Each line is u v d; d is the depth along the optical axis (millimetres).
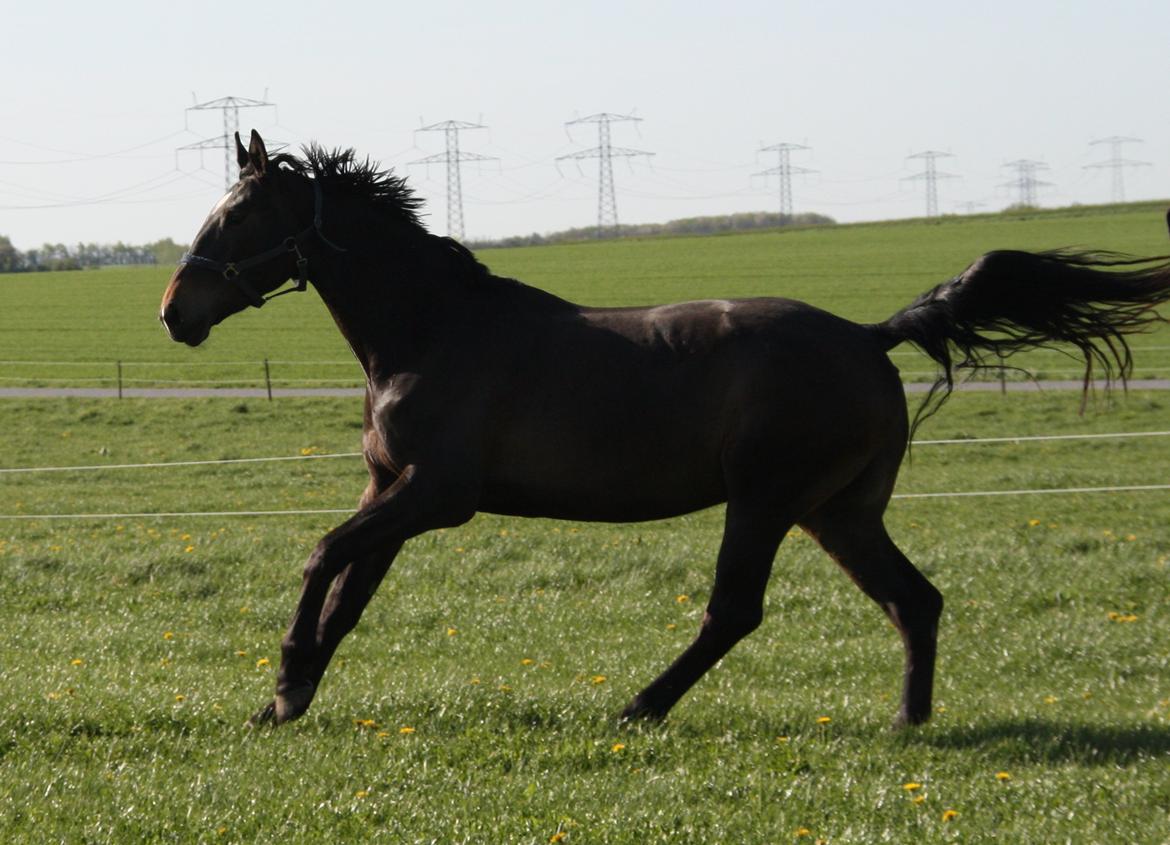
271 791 6250
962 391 37844
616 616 12016
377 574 7988
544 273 94688
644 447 7605
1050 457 28141
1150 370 42031
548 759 6883
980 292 7980
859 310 64188
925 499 22250
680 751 7000
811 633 11250
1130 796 6113
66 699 8031
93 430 36219
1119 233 105062
